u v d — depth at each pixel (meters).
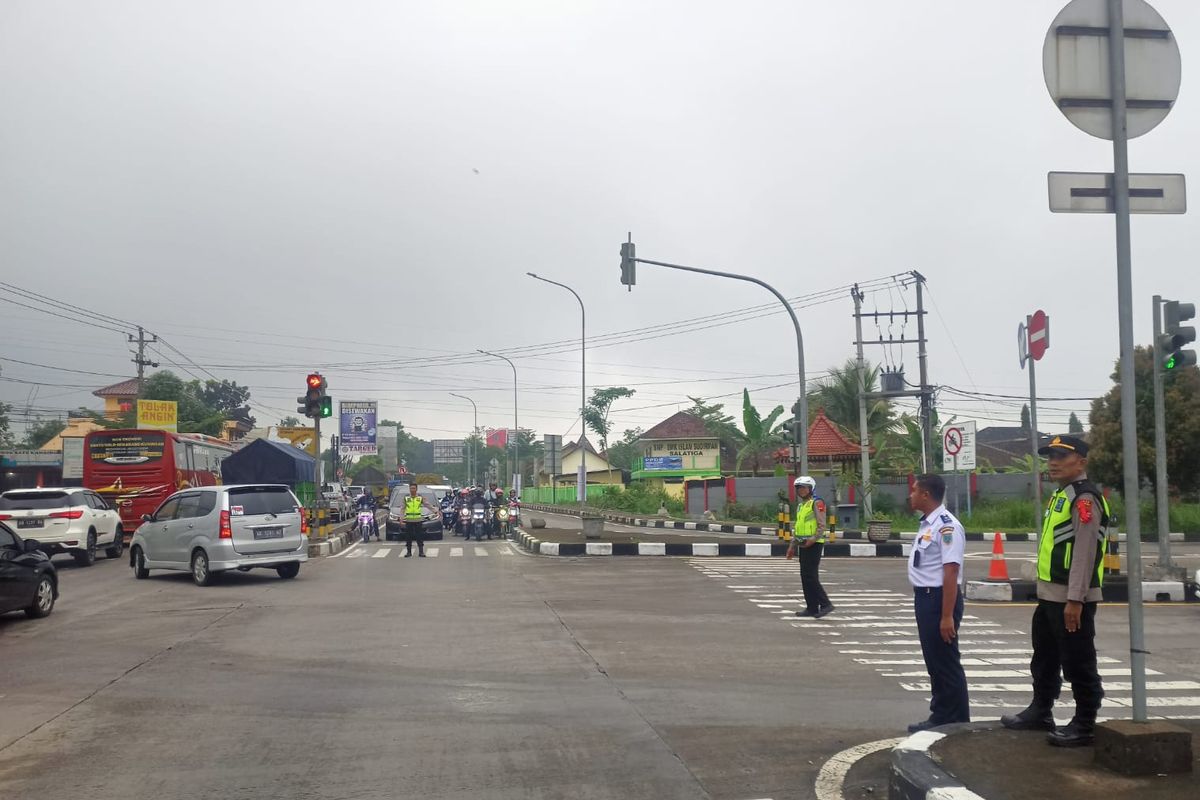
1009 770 5.53
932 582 7.10
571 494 75.56
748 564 21.42
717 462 59.03
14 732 7.55
